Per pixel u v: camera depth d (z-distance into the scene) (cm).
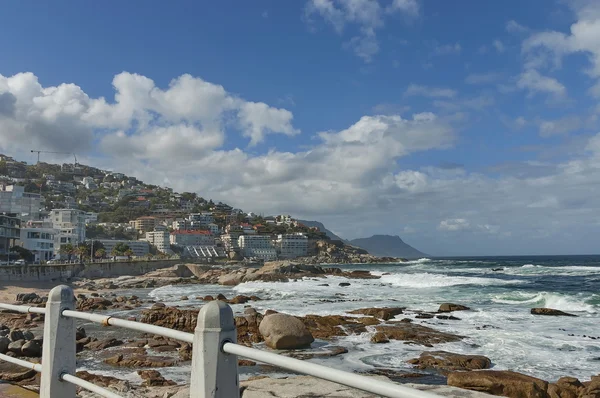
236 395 205
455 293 3550
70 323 341
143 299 3928
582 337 1683
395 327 1927
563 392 984
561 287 3953
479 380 1008
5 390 471
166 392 601
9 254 6600
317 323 2016
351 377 161
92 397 686
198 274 7825
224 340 202
